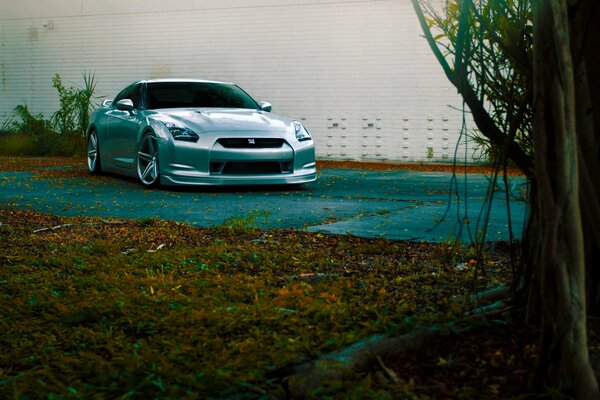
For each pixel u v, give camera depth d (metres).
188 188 8.93
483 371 2.32
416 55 14.46
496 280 3.60
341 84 15.13
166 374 2.23
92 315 3.05
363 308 2.93
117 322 2.96
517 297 2.86
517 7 2.68
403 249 4.71
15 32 18.41
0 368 2.55
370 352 2.39
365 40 14.84
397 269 4.02
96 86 17.55
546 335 2.08
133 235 5.36
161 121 8.70
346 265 4.18
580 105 2.40
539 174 2.03
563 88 1.98
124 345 2.67
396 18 14.54
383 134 14.88
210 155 8.36
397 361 2.40
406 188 9.25
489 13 2.81
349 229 5.62
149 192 8.45
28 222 6.01
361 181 10.28
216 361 2.34
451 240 4.99
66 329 2.90
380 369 2.34
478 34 2.80
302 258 4.37
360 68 14.94
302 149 8.76
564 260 2.01
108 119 10.15
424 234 5.36
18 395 2.11
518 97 2.82
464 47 2.79
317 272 4.01
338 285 3.40
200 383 2.13
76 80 17.78
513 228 5.66
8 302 3.24
